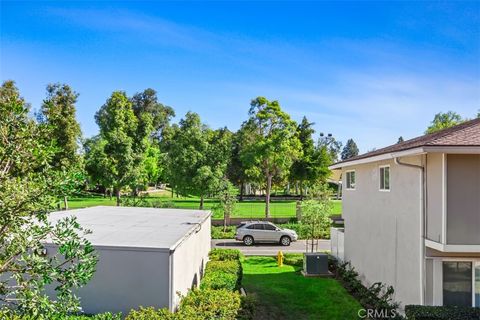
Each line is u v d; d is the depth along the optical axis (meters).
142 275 9.69
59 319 5.43
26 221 5.22
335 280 18.14
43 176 5.24
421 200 11.50
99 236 11.00
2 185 4.93
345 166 19.72
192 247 13.16
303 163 55.50
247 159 39.06
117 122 32.78
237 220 35.38
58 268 5.18
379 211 15.15
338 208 46.12
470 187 10.38
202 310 9.03
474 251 10.32
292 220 35.28
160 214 17.69
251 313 10.52
